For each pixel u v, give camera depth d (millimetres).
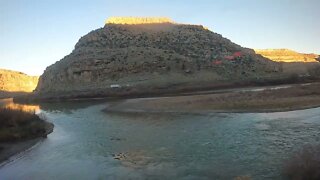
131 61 153750
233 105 47844
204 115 43094
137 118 46219
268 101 48219
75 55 174125
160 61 152625
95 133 36062
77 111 65250
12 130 33438
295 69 164375
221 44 188250
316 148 19453
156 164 22078
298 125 30766
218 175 18875
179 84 121062
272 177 17406
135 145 28328
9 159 26109
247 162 20547
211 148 24906
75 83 153750
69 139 33250
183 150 25078
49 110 72375
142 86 120875
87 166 22922
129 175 20328
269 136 27094
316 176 15703
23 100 130250
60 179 20500
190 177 19031
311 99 47125
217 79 131500
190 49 176875
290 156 20375
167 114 47625
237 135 28719
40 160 25297
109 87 128500
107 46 179125
